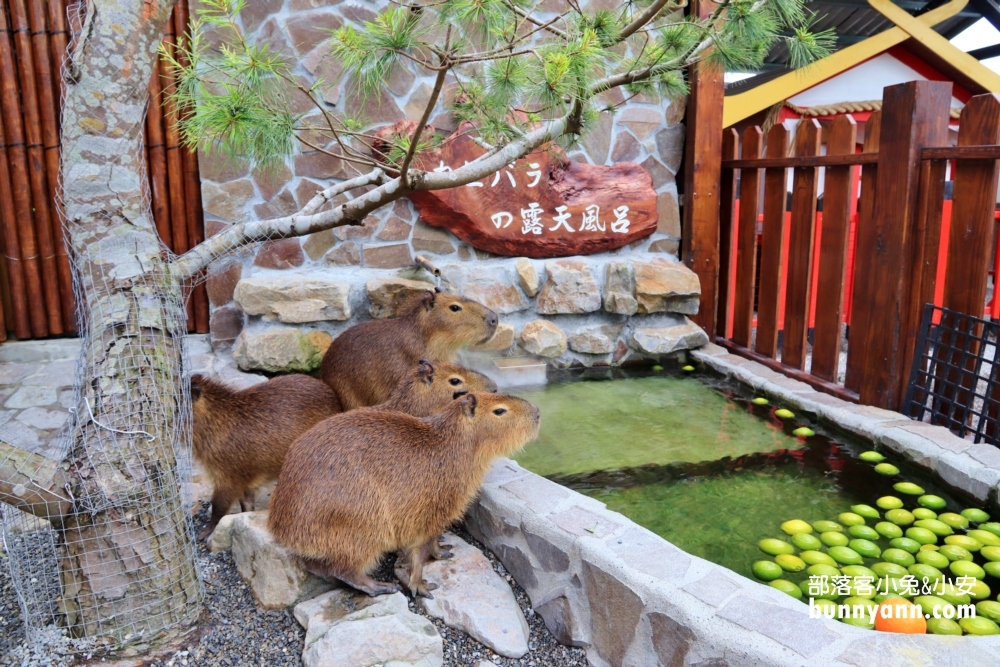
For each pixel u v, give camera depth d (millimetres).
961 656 1941
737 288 5684
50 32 5160
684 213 5828
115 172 2342
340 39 2721
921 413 4078
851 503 3318
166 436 2459
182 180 5309
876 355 4273
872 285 4289
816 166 4719
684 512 3230
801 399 4402
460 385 3332
